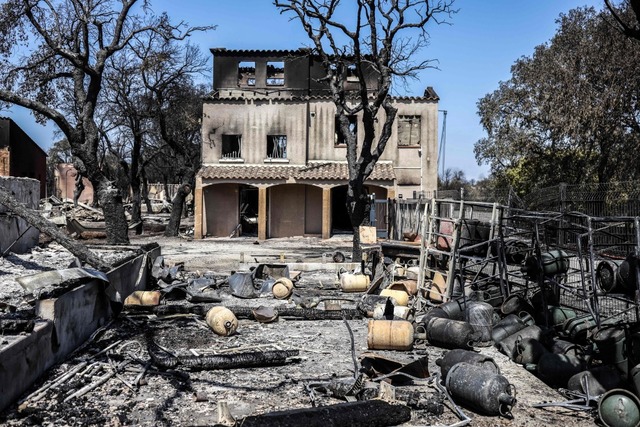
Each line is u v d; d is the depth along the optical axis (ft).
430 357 30.68
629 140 92.07
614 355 25.96
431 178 106.52
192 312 39.78
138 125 114.42
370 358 27.07
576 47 97.19
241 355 28.45
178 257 76.54
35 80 71.26
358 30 62.08
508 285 38.50
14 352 22.17
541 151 107.14
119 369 26.91
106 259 49.26
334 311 40.68
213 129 109.50
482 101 111.34
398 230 91.30
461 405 23.61
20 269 41.93
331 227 115.14
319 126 109.40
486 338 33.32
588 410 23.26
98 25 67.92
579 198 55.31
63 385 24.25
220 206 109.91
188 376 26.23
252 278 49.01
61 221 90.12
